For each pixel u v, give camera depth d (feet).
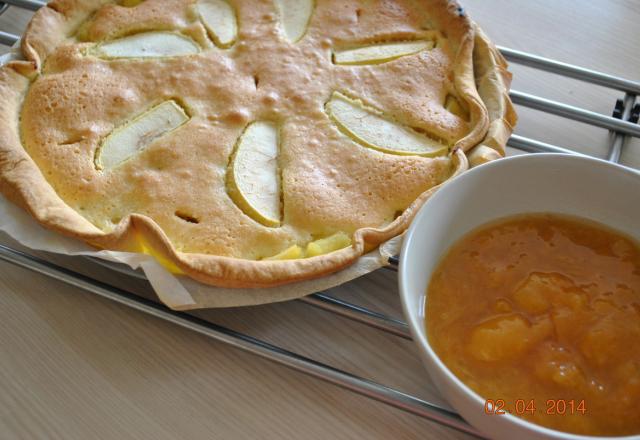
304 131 1.76
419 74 1.86
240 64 1.86
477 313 1.48
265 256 1.65
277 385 1.60
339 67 1.86
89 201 1.69
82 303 1.68
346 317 1.61
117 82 1.82
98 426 1.55
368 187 1.70
